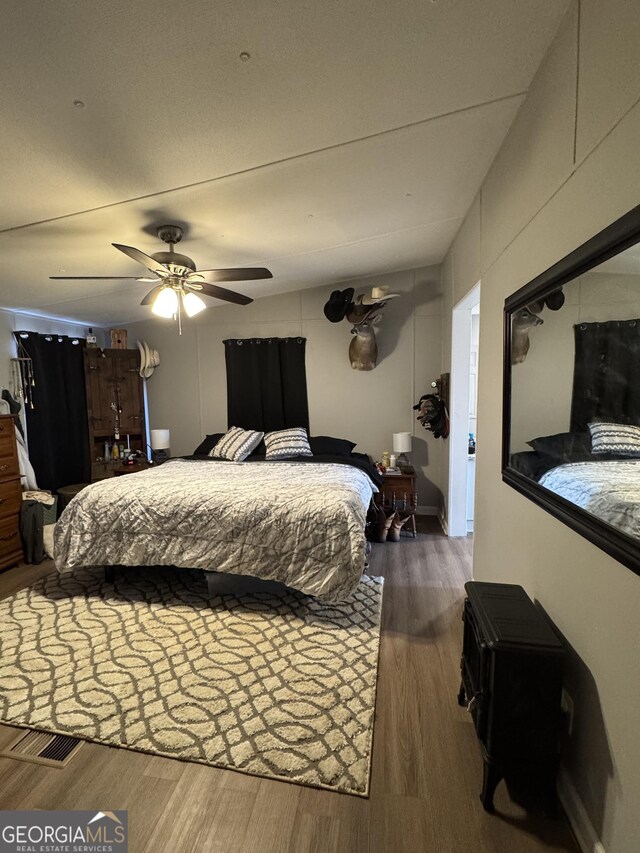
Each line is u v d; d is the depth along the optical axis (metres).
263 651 2.25
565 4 1.40
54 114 1.64
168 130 1.82
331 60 1.54
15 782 1.52
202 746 1.65
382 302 4.16
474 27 1.46
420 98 1.80
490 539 2.42
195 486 2.98
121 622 2.54
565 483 1.41
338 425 4.94
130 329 5.39
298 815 1.40
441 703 1.88
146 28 1.33
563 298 1.44
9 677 2.05
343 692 1.93
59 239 2.74
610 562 1.16
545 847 1.30
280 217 2.84
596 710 1.24
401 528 4.21
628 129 1.08
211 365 5.20
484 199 2.54
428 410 4.25
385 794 1.47
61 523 2.91
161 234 2.75
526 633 1.41
